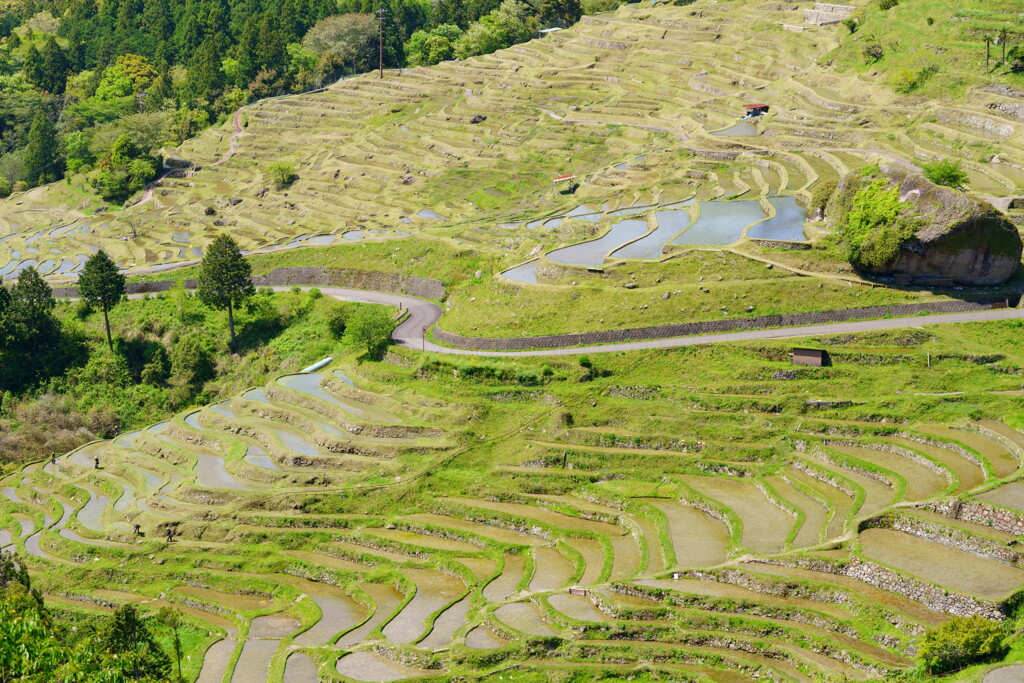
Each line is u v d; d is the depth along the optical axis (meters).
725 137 192.12
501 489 114.81
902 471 101.62
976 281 126.25
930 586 83.56
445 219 194.75
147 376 163.88
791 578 89.19
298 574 109.62
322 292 173.75
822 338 122.81
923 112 178.38
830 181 143.00
